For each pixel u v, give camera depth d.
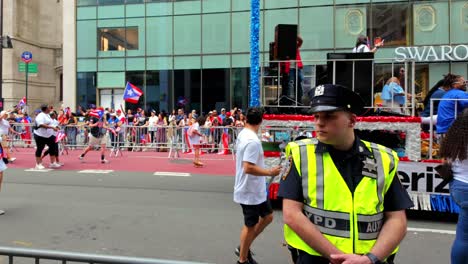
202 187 9.16
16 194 8.30
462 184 3.40
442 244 5.30
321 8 20.30
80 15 24.69
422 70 18.88
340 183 2.10
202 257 4.79
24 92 32.03
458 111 5.94
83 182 9.70
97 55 24.56
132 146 16.22
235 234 5.68
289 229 2.27
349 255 1.97
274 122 6.93
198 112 22.92
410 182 6.32
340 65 6.66
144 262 2.11
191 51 23.02
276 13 20.84
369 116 6.53
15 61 31.23
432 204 6.21
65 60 24.86
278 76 7.30
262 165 4.44
